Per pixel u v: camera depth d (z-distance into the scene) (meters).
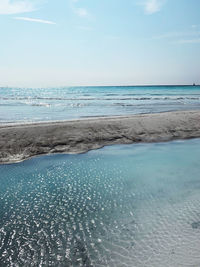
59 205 5.61
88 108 26.33
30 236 4.44
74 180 7.11
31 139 10.66
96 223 4.84
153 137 12.33
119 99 41.53
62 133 11.75
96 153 9.89
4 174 7.59
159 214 5.07
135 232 4.48
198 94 57.94
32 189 6.49
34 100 41.81
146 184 6.71
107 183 6.85
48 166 8.35
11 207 5.51
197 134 13.08
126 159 9.08
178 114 17.94
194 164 8.37
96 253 3.96
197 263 3.61
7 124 14.32
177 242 4.13
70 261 3.79
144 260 3.75
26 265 3.72
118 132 12.64
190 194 5.98
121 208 5.41
